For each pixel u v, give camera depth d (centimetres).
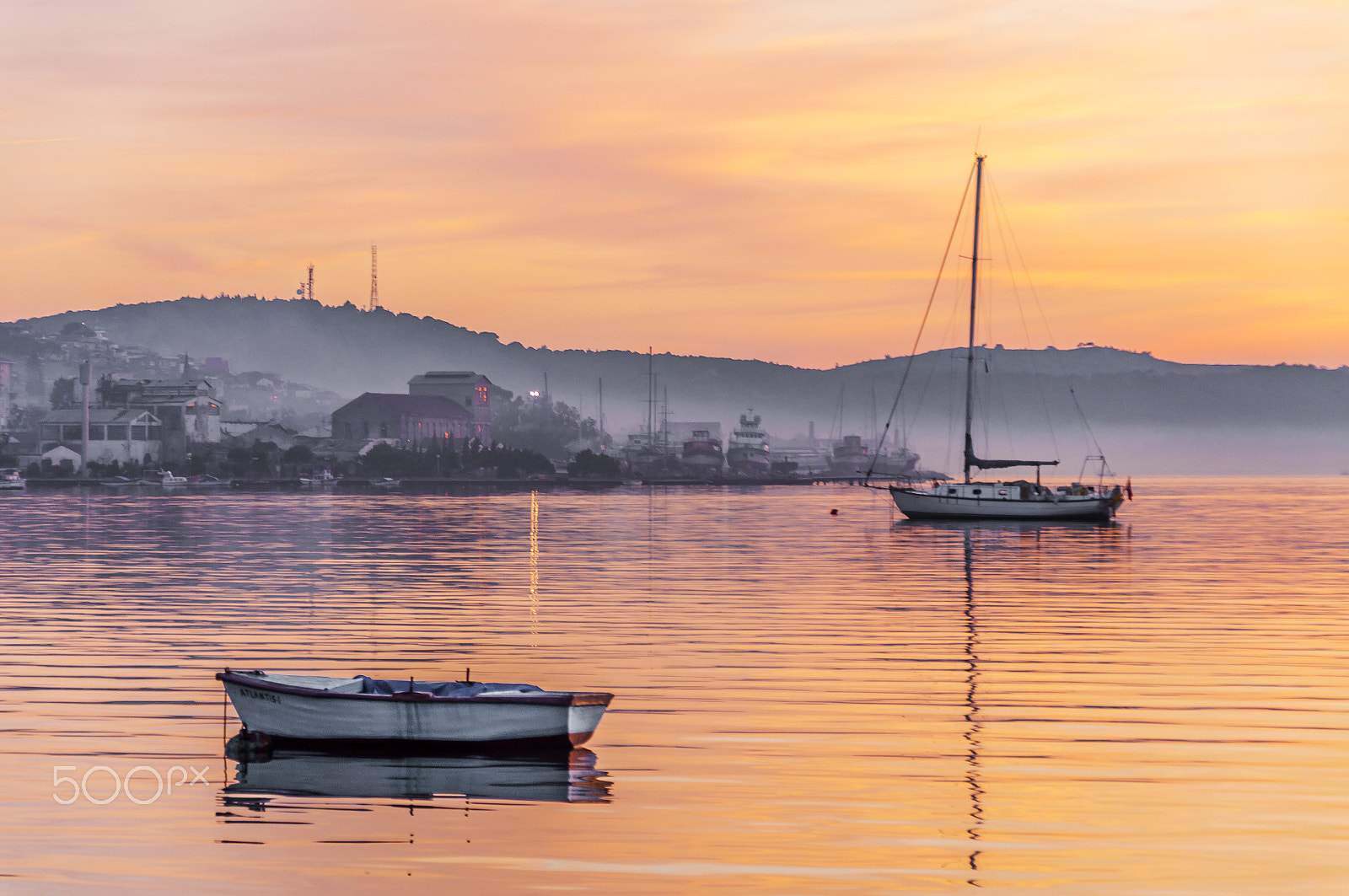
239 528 9725
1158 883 1773
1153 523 10919
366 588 5234
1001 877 1788
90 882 1773
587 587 5328
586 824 2008
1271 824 2017
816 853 1881
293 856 1870
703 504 15550
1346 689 3019
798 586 5375
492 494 19075
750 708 2798
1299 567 6319
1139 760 2373
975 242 10969
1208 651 3566
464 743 2414
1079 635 3869
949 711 2769
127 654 3491
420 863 1838
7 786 2205
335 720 2430
